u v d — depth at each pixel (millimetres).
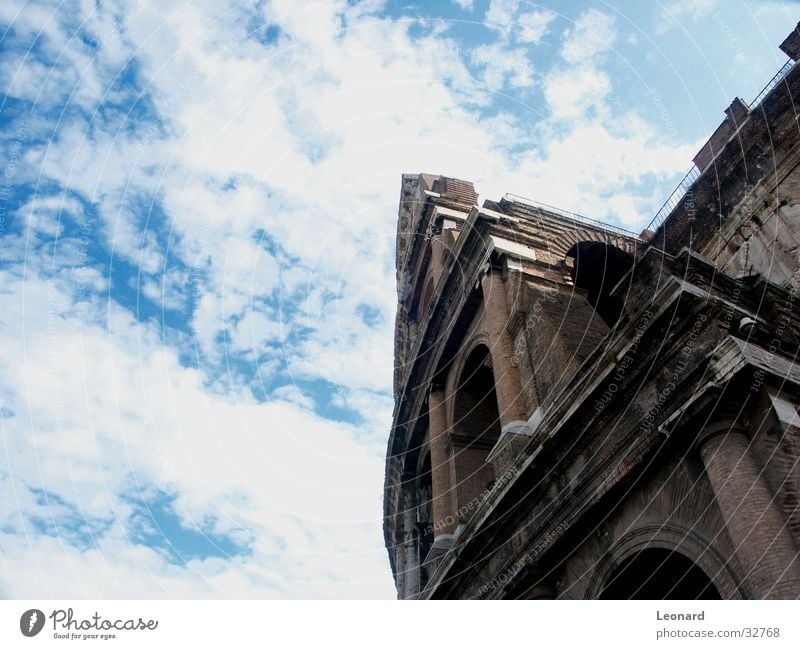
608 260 27125
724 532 11547
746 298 13938
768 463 11172
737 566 11102
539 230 27031
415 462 30734
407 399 31125
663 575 13852
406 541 29797
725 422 11953
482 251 26172
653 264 14258
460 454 25594
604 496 13969
